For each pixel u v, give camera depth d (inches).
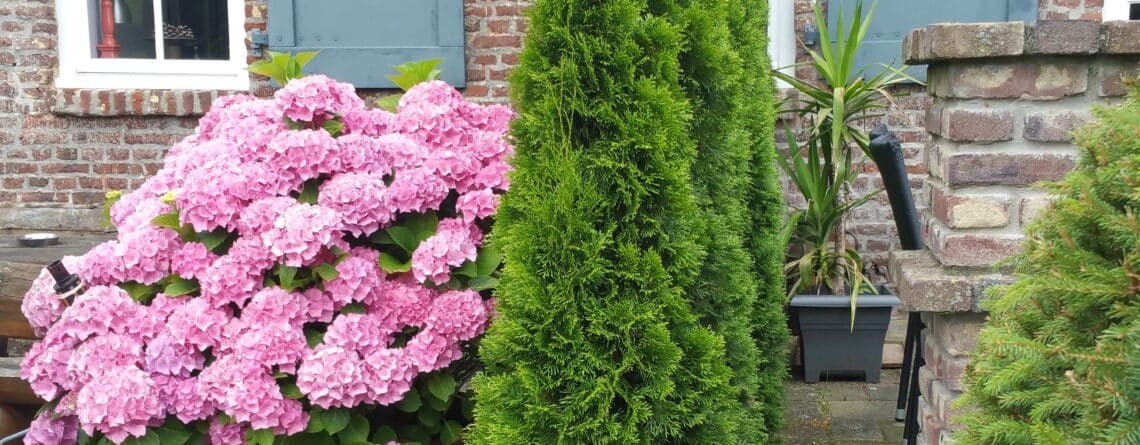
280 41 166.7
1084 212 40.1
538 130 60.9
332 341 72.7
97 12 174.4
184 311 72.4
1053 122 69.1
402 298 76.2
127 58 175.6
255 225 72.6
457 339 76.5
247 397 69.9
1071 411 39.0
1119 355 36.0
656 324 59.0
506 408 61.5
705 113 69.3
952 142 72.1
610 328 59.6
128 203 83.5
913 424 102.3
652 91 59.2
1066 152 69.4
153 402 69.6
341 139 77.5
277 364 72.4
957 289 70.1
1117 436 34.1
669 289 60.6
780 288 117.0
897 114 164.6
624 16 60.2
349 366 71.1
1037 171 70.0
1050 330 41.4
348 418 73.3
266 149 76.5
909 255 80.8
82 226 172.2
